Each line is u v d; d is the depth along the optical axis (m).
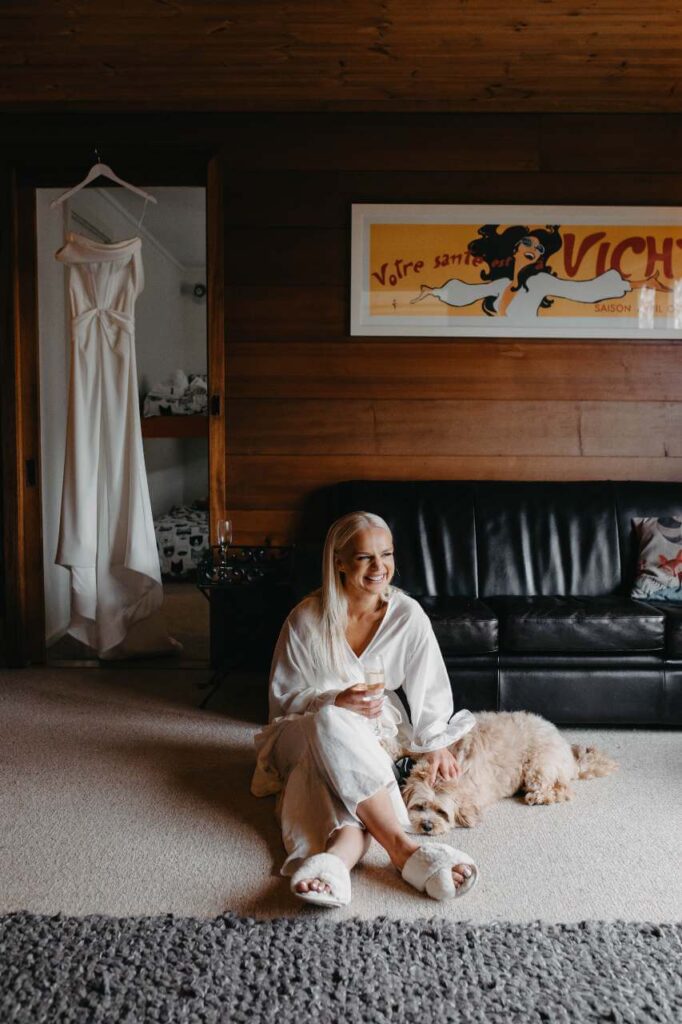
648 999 1.37
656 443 3.59
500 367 3.57
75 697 3.23
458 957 1.49
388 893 1.76
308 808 1.93
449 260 3.53
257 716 3.01
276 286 3.55
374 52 3.16
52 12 2.96
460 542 3.31
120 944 1.53
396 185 3.53
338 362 3.57
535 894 1.77
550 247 3.52
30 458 3.69
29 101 3.48
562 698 2.84
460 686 2.84
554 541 3.33
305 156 3.52
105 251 3.51
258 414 3.59
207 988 1.40
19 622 3.65
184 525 5.80
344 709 1.91
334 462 3.60
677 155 3.51
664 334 3.54
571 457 3.60
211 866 1.88
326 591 2.21
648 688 2.83
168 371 7.18
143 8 2.94
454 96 3.44
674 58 3.16
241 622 3.59
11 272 3.57
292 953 1.50
